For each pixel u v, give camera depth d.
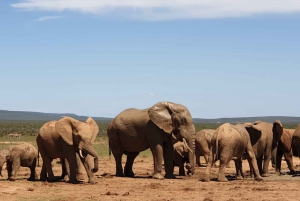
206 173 23.84
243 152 23.92
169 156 26.42
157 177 25.52
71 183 23.28
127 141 26.81
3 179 24.70
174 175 26.67
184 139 25.72
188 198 18.64
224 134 23.39
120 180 24.78
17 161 24.00
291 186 21.64
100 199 18.61
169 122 25.69
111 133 27.45
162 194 19.70
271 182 23.27
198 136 30.34
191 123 25.86
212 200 17.95
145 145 26.52
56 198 19.03
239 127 24.08
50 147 23.89
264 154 26.61
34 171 24.83
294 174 27.28
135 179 25.41
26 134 97.38
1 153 23.78
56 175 28.25
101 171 30.88
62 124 23.28
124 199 18.56
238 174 25.20
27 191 20.67
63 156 23.97
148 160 40.62
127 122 26.78
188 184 22.84
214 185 22.28
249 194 19.38
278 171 28.64
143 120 26.28
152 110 25.77
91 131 23.39
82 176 24.03
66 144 23.34
